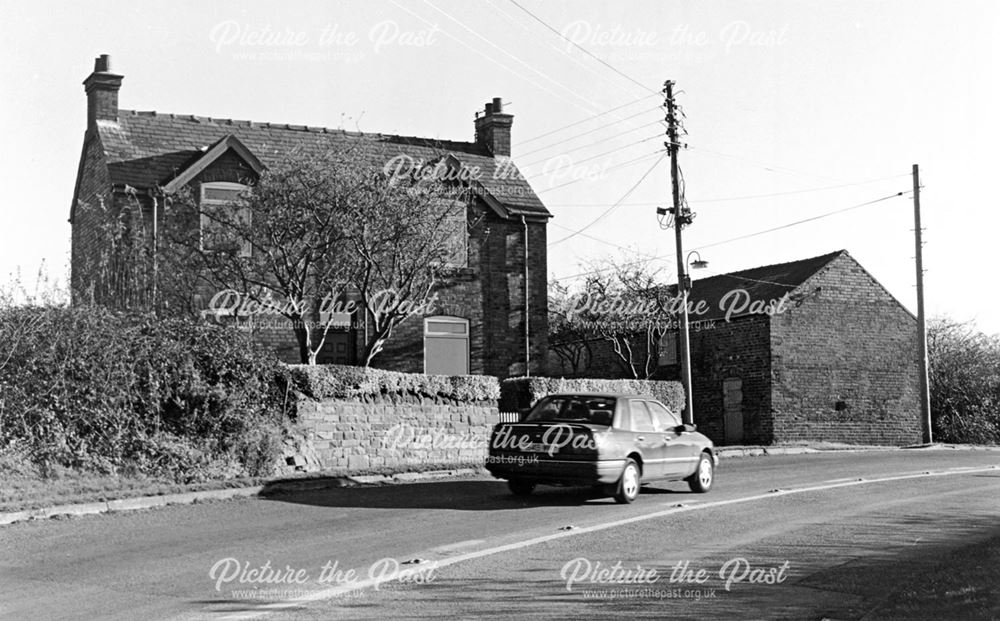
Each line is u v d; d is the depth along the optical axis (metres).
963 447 37.53
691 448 18.58
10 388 16.31
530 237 32.50
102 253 24.86
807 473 22.98
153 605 9.09
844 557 12.23
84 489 15.71
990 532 14.38
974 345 45.22
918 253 39.22
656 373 42.72
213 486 16.86
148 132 29.03
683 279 30.23
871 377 40.03
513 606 9.30
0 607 9.01
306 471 19.84
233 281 24.17
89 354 17.28
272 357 20.20
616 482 16.47
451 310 30.69
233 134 28.09
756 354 38.25
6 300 16.97
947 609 9.04
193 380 18.59
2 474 15.54
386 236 23.61
